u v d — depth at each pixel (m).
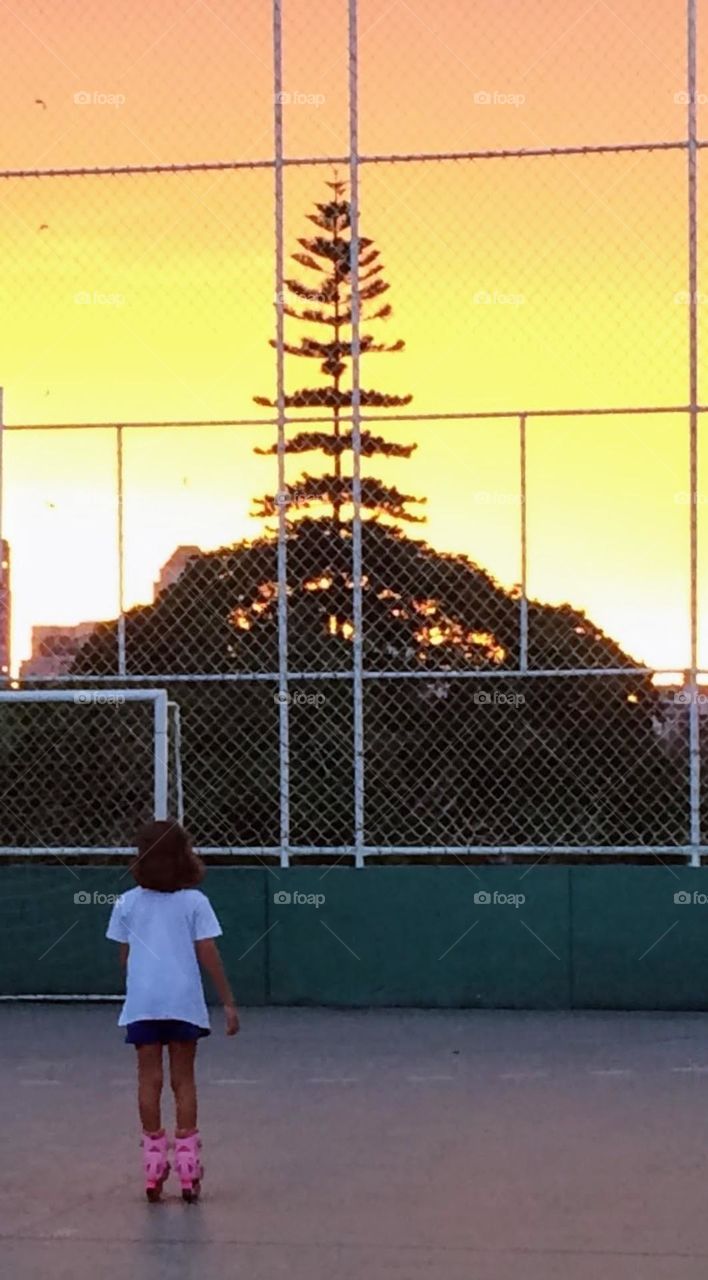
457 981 13.67
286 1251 6.67
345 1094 10.01
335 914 13.79
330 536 14.65
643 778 13.98
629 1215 7.19
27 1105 9.69
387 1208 7.33
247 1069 10.89
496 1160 8.23
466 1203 7.41
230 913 13.86
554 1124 9.10
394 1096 9.94
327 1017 13.22
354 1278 6.30
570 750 14.02
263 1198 7.52
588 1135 8.81
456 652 14.21
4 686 14.48
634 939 13.55
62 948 14.00
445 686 14.19
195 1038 7.64
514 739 14.11
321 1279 6.29
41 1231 7.00
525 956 13.64
